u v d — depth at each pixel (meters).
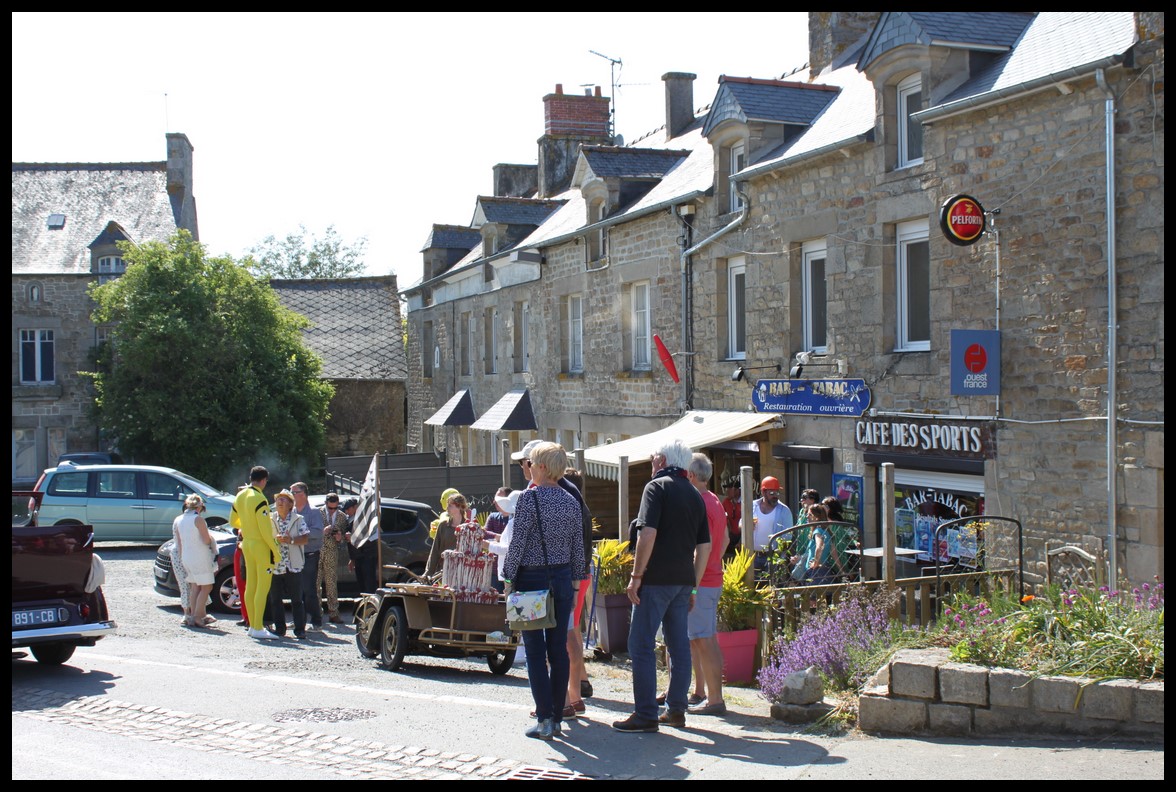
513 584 6.96
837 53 19.69
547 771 6.16
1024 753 6.20
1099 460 10.89
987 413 12.12
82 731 7.39
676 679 7.23
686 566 7.13
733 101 16.30
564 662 7.05
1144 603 7.60
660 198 18.75
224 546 15.50
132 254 31.56
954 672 6.80
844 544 11.27
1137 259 10.50
